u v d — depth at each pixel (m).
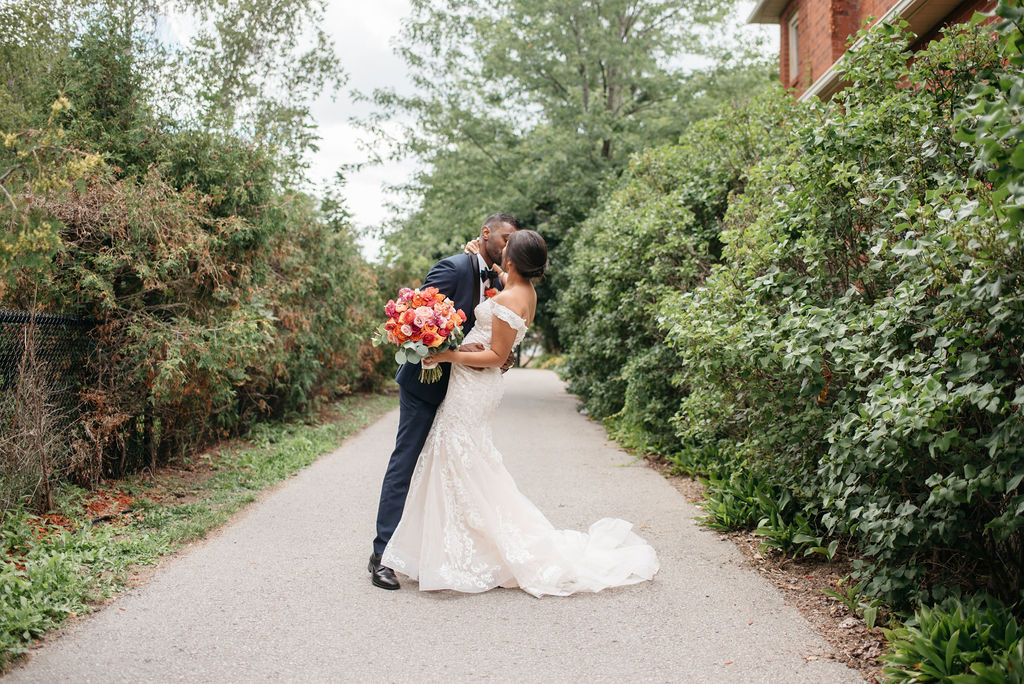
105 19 7.55
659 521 5.78
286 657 3.27
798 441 4.32
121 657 3.22
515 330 4.24
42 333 5.48
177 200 6.51
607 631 3.61
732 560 4.77
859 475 3.69
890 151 4.45
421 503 4.31
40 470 5.16
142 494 6.09
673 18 21.80
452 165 20.41
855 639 3.47
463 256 4.53
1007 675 2.66
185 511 5.75
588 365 12.39
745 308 4.63
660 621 3.73
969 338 3.16
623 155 18.97
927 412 2.95
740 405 4.86
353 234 12.80
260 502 6.35
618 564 4.42
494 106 20.89
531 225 19.45
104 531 4.94
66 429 5.79
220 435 8.70
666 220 8.29
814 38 12.03
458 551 4.18
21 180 4.25
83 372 6.10
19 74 6.65
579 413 14.33
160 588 4.12
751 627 3.65
